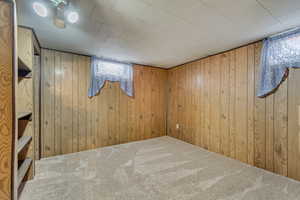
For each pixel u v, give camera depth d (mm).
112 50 2764
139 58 3268
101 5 1446
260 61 2252
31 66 1947
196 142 3379
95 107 3158
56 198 1573
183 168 2270
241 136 2512
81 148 3002
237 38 2219
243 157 2486
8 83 948
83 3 1413
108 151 2990
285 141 2014
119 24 1826
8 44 948
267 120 2189
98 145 3205
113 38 2234
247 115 2430
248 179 1956
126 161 2516
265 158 2217
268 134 2184
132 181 1904
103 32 2037
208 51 2785
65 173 2090
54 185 1803
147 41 2350
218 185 1822
